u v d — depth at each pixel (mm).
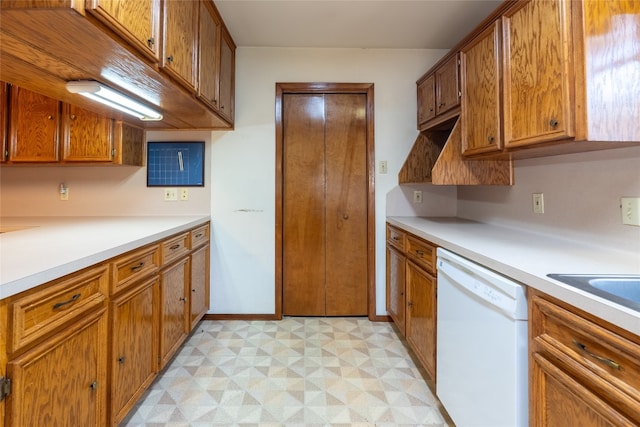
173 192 2639
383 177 2723
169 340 1896
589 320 776
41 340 964
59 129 2176
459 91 1984
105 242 1387
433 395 1735
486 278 1142
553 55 1223
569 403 832
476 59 1775
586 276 935
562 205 1581
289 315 2777
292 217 2771
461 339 1342
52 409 1005
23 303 889
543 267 1035
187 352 2170
